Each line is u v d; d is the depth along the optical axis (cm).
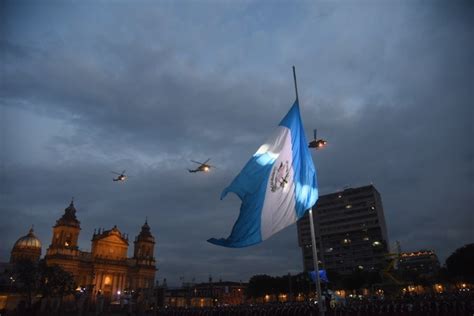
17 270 8800
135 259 15562
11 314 5981
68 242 13538
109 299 10456
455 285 12500
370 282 11469
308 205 1426
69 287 9144
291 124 1527
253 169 1480
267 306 7194
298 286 11881
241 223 1399
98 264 13762
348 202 17288
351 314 5844
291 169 1470
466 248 9700
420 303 5491
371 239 16162
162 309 9669
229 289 17275
